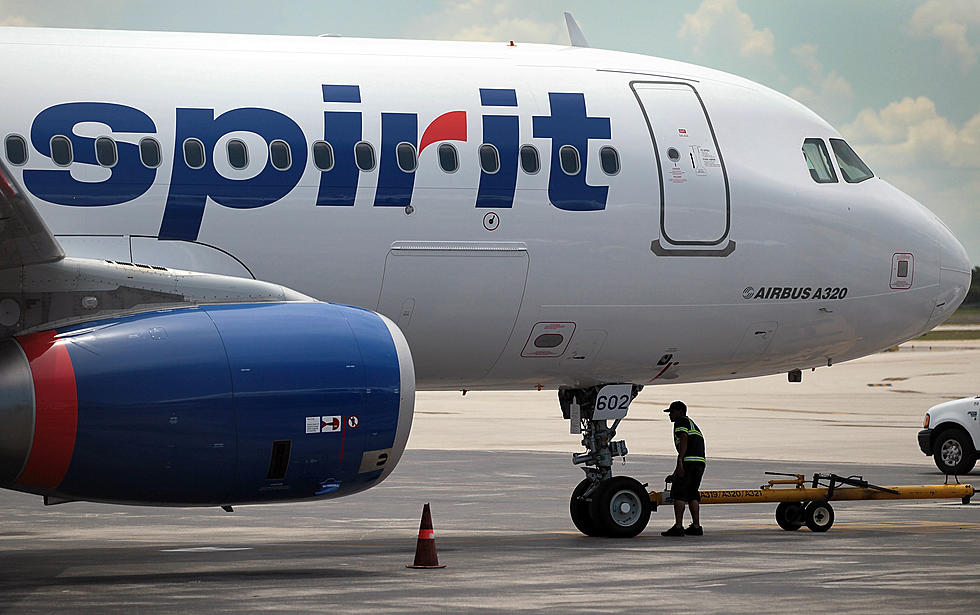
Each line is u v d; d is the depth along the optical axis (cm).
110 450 3688
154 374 3716
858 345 5412
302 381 3853
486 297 4697
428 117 4619
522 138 4738
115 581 4134
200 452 3756
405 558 4750
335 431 3894
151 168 4272
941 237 5438
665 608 3644
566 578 4197
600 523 5331
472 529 5834
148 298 3941
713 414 16000
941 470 8569
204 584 4062
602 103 4938
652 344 5059
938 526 5919
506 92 4791
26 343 3709
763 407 17600
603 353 5031
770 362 5356
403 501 7125
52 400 3628
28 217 3538
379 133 4538
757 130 5194
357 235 4475
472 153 4656
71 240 4159
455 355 4838
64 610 3559
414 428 13662
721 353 5200
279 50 4641
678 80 5172
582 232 4791
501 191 4669
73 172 4203
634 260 4878
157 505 3872
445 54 4862
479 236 4641
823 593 3916
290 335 3906
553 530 5769
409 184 4544
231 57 4544
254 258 4369
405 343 4072
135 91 4347
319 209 4431
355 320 4038
